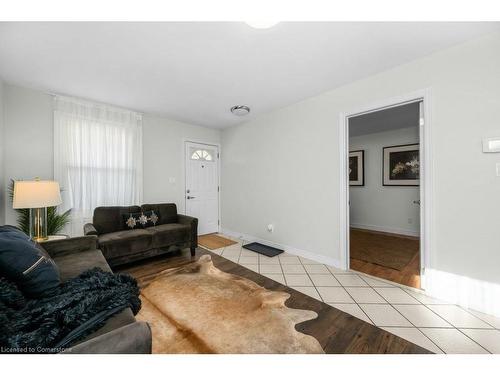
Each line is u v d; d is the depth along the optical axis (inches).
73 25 62.1
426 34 67.0
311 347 53.5
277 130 135.8
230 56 78.4
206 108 133.2
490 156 66.6
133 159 135.6
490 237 66.8
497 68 65.4
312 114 116.2
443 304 72.7
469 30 65.1
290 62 82.7
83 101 117.2
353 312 68.4
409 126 166.6
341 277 94.3
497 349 52.6
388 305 72.4
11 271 43.7
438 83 75.7
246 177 160.1
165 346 53.5
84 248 81.8
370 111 94.8
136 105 127.3
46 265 49.1
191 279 91.6
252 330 59.7
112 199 127.1
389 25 63.0
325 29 64.6
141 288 83.7
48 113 108.8
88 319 39.5
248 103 125.1
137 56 78.0
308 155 118.4
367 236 166.2
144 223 124.2
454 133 72.6
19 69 86.4
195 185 170.6
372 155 189.9
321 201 112.6
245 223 161.2
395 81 85.9
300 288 84.3
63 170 111.3
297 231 124.5
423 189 80.7
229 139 176.6
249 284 87.2
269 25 58.1
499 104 65.1
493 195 66.3
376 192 188.1
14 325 35.4
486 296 67.3
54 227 102.9
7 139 98.1
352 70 88.7
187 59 80.2
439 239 75.9
